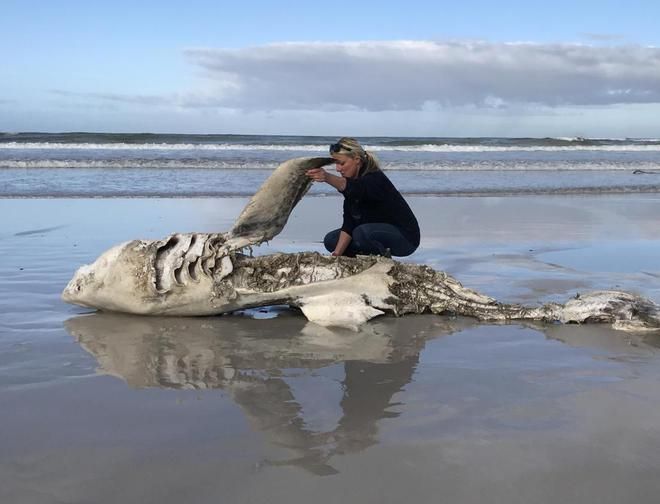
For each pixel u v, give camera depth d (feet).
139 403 10.80
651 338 15.21
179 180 54.95
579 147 118.32
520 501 7.82
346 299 16.52
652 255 25.62
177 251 16.70
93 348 13.85
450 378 12.31
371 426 10.00
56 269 21.80
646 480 8.34
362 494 7.95
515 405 10.87
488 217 36.83
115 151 85.56
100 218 34.24
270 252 25.13
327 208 40.50
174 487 8.04
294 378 12.25
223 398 11.13
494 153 104.47
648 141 154.40
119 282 16.24
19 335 14.69
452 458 8.91
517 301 18.29
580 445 9.32
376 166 18.01
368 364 13.15
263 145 107.96
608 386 11.85
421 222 34.42
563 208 41.63
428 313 17.47
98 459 8.73
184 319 16.69
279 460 8.80
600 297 16.38
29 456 8.78
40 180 52.08
